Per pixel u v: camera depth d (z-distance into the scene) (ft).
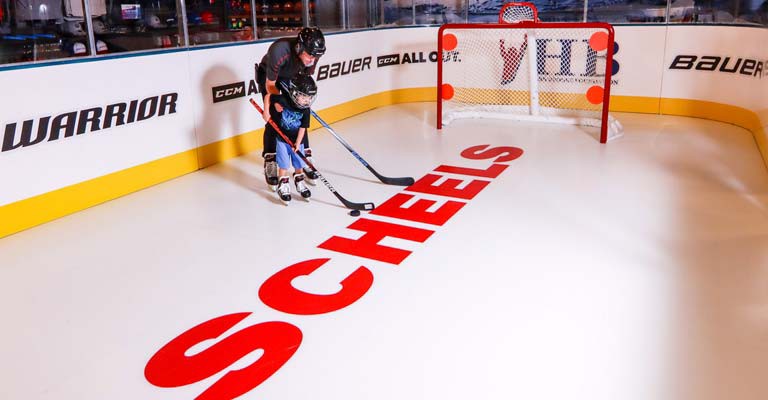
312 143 17.11
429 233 10.27
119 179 12.68
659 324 7.26
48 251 9.98
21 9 18.69
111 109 12.30
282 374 6.53
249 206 11.93
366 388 6.24
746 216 10.64
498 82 21.21
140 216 11.53
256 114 16.39
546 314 7.56
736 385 6.12
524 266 8.91
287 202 12.00
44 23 19.17
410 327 7.36
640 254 9.21
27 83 10.68
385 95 22.89
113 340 7.32
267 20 24.38
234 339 7.23
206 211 11.71
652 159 14.51
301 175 12.14
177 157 14.06
